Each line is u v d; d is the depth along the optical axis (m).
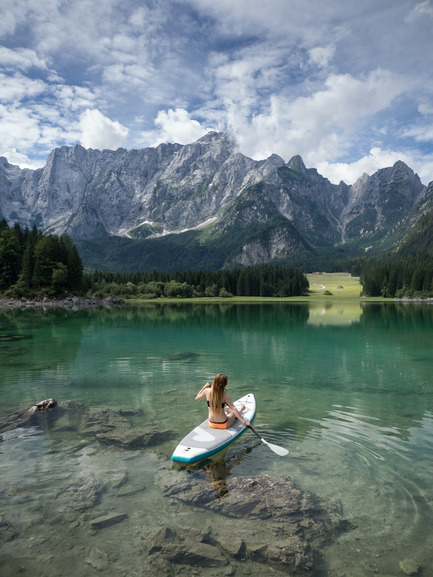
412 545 5.79
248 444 9.68
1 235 127.25
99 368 20.34
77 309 90.00
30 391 15.43
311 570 5.23
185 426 11.02
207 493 7.22
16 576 5.08
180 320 56.06
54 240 124.19
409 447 9.52
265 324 49.69
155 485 7.55
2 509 6.66
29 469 8.21
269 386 16.55
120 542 5.84
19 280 117.31
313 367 21.05
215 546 5.75
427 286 164.75
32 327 44.44
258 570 5.26
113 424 10.96
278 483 7.54
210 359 23.36
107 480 7.73
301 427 10.99
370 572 5.20
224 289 180.12
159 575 5.14
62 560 5.42
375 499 7.07
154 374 18.88
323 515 6.55
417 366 21.48
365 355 25.31
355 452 9.21
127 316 64.81
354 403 13.73
